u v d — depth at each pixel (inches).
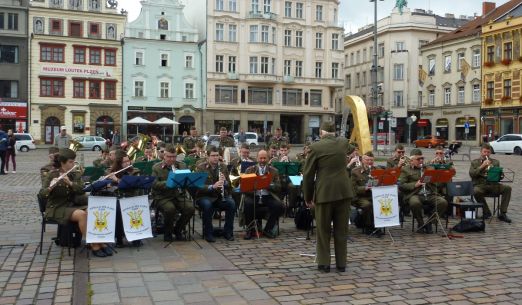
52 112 1987.0
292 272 291.3
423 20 2536.9
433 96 2346.2
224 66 2224.4
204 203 370.0
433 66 2332.7
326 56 2396.7
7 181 761.6
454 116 2203.5
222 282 271.1
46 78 1977.1
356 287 263.3
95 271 289.4
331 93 2438.5
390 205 380.8
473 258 324.2
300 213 410.0
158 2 2132.1
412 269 298.0
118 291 254.8
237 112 2251.5
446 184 424.8
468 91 2129.7
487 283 269.9
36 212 488.7
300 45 2351.1
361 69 2805.1
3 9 1914.4
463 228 407.5
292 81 2315.5
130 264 305.3
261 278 278.8
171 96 2159.2
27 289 256.8
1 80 1927.9
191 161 544.7
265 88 2297.0
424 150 1790.1
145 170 444.1
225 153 580.7
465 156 1430.9
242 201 394.3
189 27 2183.8
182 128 2186.3
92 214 321.4
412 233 402.6
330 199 285.1
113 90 2073.1
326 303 239.0
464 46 2144.4
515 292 254.8
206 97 2198.6
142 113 2107.5
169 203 362.6
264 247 354.0
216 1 2201.0
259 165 395.2
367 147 696.4
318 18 2385.6
